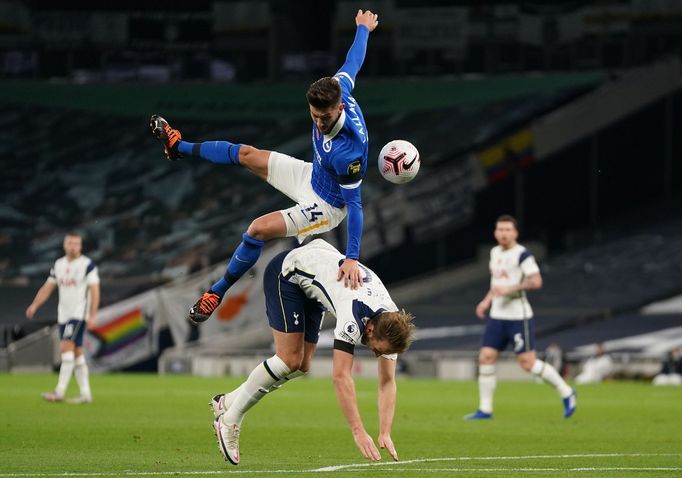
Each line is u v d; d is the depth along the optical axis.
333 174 24.62
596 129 128.38
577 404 56.25
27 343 104.12
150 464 25.34
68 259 50.44
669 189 130.38
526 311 45.12
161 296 108.50
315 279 23.70
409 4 140.88
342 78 25.97
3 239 128.88
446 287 124.56
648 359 92.62
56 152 142.62
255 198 134.75
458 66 141.62
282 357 24.25
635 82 128.50
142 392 64.44
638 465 25.91
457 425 40.69
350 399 22.91
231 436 24.42
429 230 122.88
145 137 145.25
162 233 128.62
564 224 129.75
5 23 145.62
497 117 133.12
